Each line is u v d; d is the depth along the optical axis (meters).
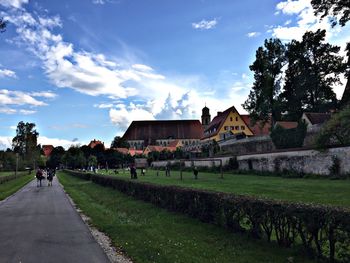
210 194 13.15
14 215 18.95
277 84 68.81
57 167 161.00
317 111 65.88
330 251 7.79
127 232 12.94
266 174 44.44
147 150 145.25
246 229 11.02
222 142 79.50
